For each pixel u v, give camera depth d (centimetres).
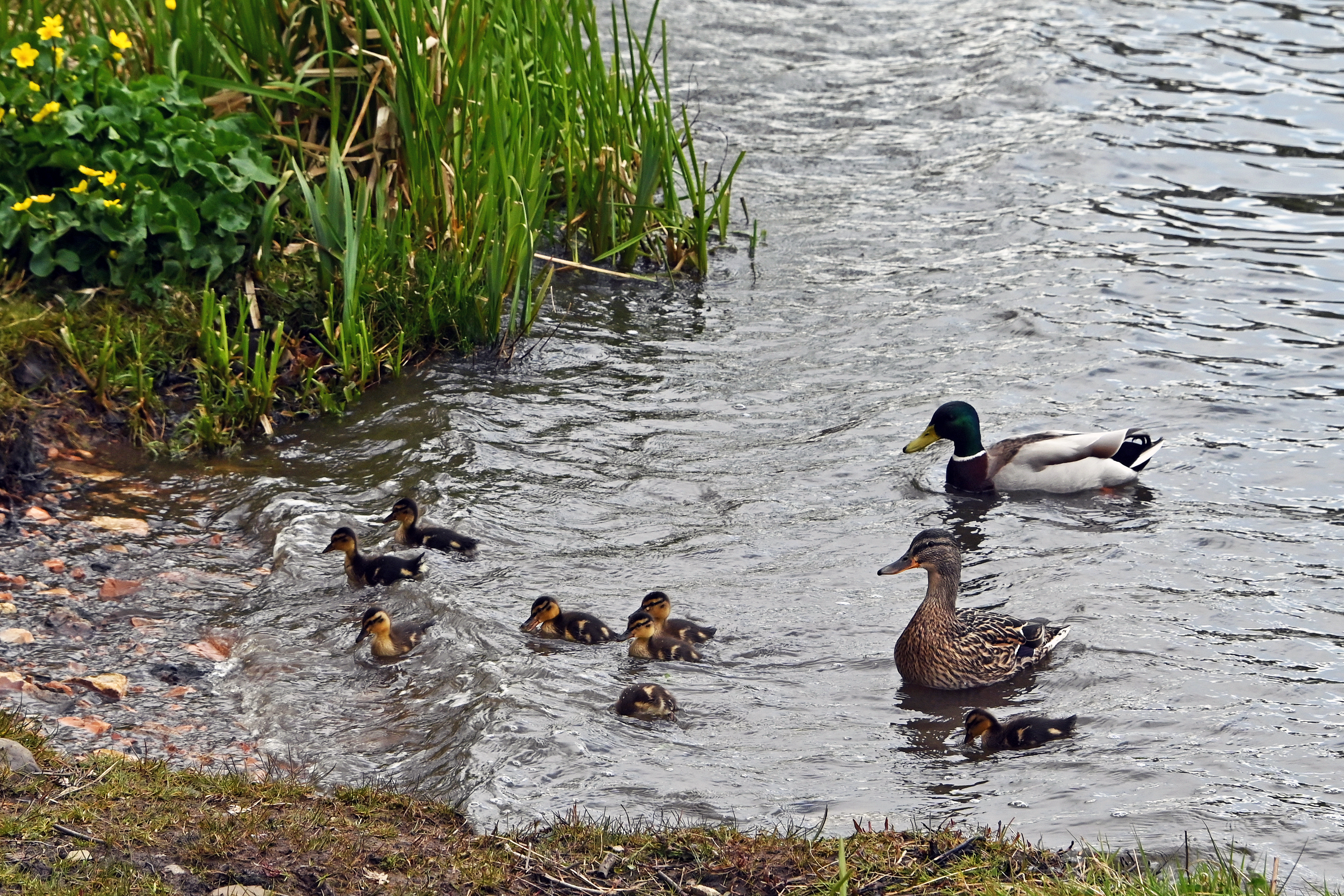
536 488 1291
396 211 1555
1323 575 1144
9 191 1340
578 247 1844
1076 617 1088
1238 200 2094
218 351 1356
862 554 1202
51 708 903
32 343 1308
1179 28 2858
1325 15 2941
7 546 1123
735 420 1458
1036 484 1327
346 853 746
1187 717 938
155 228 1376
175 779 802
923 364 1598
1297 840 788
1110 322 1695
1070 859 760
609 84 1845
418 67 1503
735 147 2295
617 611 1090
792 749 907
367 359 1435
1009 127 2373
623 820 805
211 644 1019
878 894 725
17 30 1447
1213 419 1455
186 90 1453
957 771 879
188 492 1256
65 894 665
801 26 2881
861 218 2044
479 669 987
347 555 1114
